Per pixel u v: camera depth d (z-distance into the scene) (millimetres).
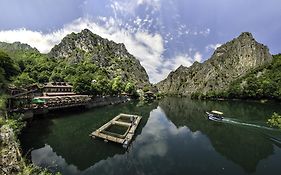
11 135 25297
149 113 85812
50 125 51156
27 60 151875
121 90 144000
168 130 54812
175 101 160125
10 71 90000
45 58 181625
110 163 31438
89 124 55375
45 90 87438
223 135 49281
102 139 41688
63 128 49688
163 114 84500
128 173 28297
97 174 27750
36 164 29625
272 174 28500
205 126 59562
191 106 116875
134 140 43875
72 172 28141
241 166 31156
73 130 48344
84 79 96062
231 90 158625
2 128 25047
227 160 33656
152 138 46156
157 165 31141
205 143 42938
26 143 37750
